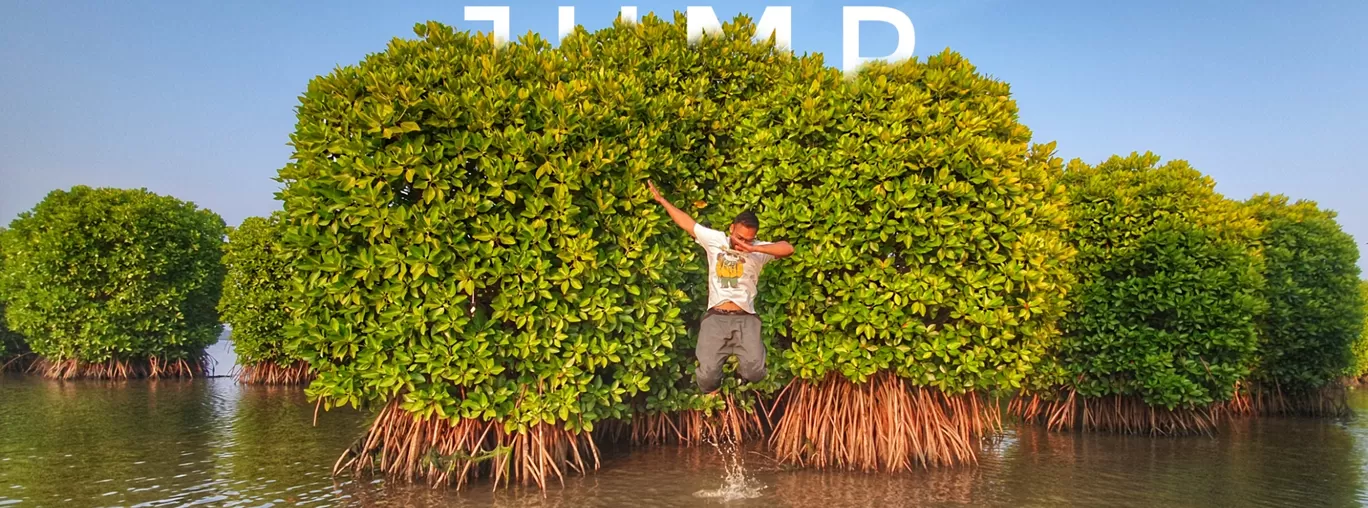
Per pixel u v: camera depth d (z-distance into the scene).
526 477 7.89
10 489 7.90
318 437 11.12
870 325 8.06
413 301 7.45
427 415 7.44
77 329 20.45
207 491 7.79
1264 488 8.45
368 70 7.73
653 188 7.79
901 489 7.94
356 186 7.36
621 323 7.92
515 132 7.46
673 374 9.30
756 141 8.73
